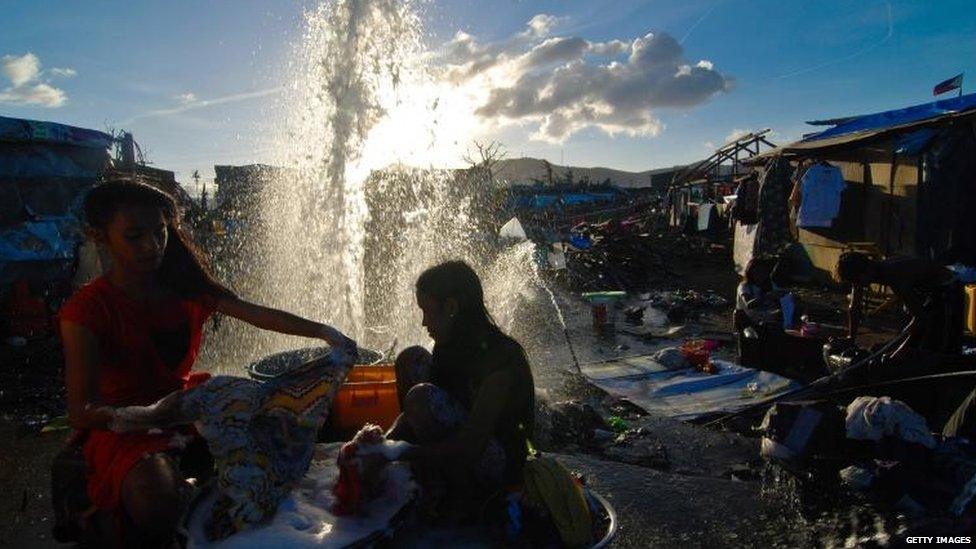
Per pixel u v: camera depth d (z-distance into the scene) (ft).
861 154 40.24
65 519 9.03
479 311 9.44
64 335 8.51
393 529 8.50
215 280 10.18
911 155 35.94
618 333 30.07
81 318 8.50
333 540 8.05
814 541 10.24
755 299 25.13
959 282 18.13
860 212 40.50
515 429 9.39
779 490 12.04
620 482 12.55
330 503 8.96
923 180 35.45
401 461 9.14
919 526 9.89
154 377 9.18
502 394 8.95
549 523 9.00
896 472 11.49
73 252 33.60
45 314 29.55
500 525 9.34
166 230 9.12
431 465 9.53
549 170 124.16
